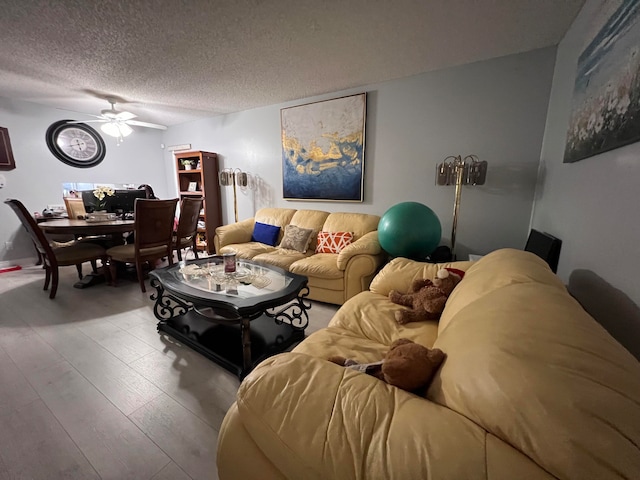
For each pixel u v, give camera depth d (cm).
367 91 305
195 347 186
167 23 190
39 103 379
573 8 172
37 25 191
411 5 172
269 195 410
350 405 63
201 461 112
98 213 323
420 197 297
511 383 50
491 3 170
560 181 187
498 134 253
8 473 107
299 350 127
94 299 272
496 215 265
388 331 145
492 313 73
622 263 104
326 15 182
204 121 460
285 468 60
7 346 191
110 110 346
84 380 158
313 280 266
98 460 112
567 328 58
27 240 389
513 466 44
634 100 96
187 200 332
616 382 46
